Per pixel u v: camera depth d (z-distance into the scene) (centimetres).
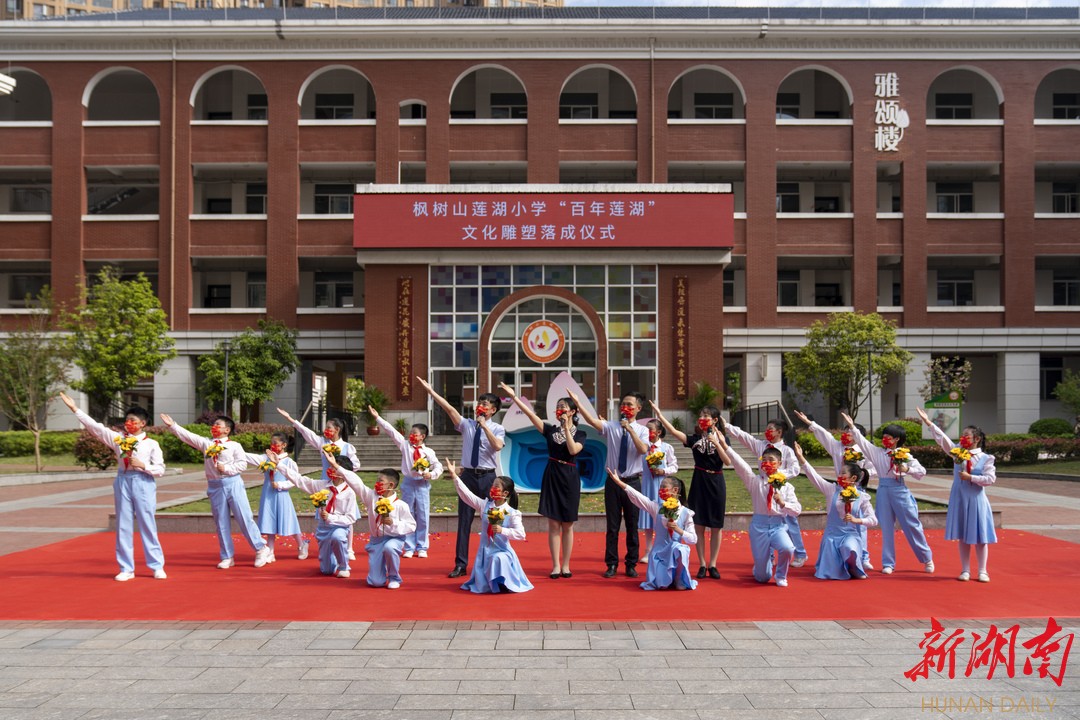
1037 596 840
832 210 3334
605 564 1018
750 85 3147
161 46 3128
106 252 3116
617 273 2755
